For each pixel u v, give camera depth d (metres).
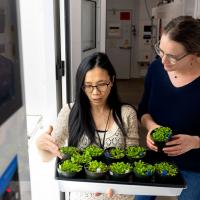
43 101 1.65
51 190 1.77
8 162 0.64
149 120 1.37
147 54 7.28
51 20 1.52
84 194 1.28
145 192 1.12
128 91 6.20
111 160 1.23
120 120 1.31
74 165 1.14
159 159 1.29
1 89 0.59
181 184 1.10
